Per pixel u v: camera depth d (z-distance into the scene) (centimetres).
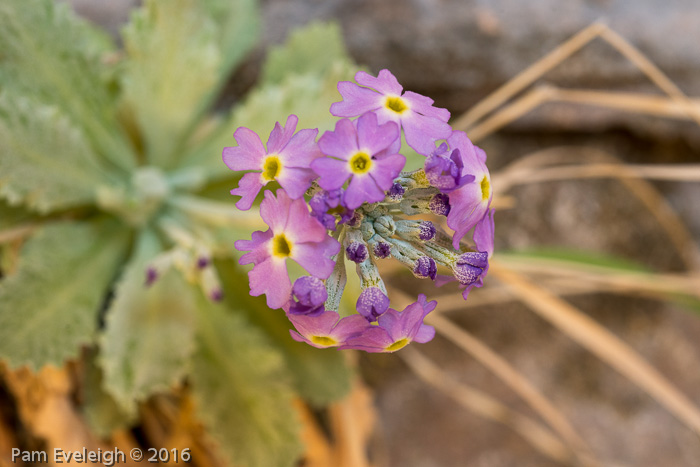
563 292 32
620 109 31
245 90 30
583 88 30
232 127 24
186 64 24
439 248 17
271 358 23
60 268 23
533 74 27
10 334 22
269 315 25
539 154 32
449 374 32
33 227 24
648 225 33
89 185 24
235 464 23
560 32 29
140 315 23
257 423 23
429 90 30
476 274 17
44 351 22
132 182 25
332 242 16
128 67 24
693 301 28
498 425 32
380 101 16
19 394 25
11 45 22
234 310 25
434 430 32
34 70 23
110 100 24
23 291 22
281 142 16
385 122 16
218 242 25
